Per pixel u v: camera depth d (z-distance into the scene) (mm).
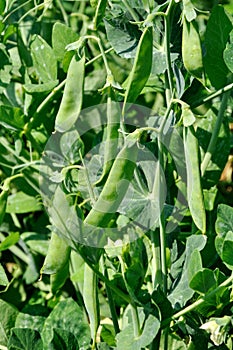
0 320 949
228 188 1155
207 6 1150
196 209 814
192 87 896
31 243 1137
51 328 899
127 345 831
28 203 1145
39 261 1165
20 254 1189
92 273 848
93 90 1123
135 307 833
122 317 989
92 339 911
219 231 863
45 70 1001
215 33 887
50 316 903
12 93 1144
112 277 933
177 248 941
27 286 1194
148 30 784
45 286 1164
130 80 798
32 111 989
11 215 1200
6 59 1021
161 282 873
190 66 815
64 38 972
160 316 827
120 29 879
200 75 819
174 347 910
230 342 910
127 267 887
